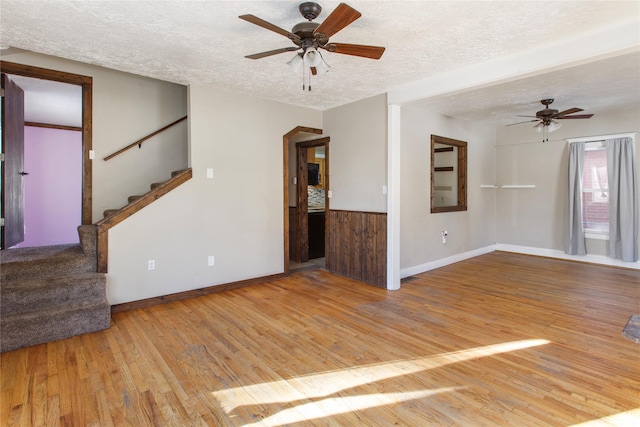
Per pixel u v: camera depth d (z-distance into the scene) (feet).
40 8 7.59
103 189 13.34
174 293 12.87
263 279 15.39
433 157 17.51
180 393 7.01
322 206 25.40
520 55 10.05
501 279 15.67
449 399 6.77
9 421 6.15
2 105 11.85
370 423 6.11
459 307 12.00
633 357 8.34
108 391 7.07
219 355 8.61
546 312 11.43
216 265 13.93
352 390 7.13
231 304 12.44
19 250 12.19
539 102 15.40
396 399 6.81
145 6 7.50
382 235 14.51
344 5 6.12
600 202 18.67
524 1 7.27
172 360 8.35
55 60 11.98
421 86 12.64
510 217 22.12
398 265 14.37
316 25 7.59
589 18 8.05
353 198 15.90
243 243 14.73
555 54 9.41
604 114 17.93
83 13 7.81
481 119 19.38
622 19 8.12
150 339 9.52
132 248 11.93
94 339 9.51
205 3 7.37
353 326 10.39
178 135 15.06
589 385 7.17
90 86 12.82
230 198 14.25
